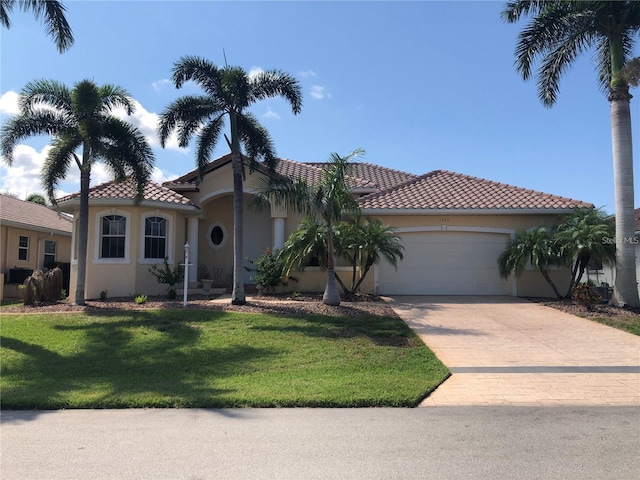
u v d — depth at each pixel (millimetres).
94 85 13766
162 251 18109
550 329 12039
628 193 14430
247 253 21328
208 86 14367
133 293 17219
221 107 14539
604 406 6793
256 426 5977
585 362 9242
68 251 28750
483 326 12375
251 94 14555
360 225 16141
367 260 16156
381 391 7277
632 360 9375
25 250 24578
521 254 15961
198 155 15328
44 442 5488
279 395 7094
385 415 6422
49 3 13133
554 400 7086
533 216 17844
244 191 19453
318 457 4984
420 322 12773
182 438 5574
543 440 5438
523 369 8789
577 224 15445
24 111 14062
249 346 10109
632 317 13070
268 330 11320
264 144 15117
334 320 12391
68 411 6746
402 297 17297
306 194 14180
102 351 9898
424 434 5656
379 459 4918
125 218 17484
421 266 18094
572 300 15766
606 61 16172
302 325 11781
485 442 5383
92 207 17312
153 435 5688
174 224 18375
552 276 17750
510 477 4480
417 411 6598
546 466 4711
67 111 14469
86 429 5926
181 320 12297
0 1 12781
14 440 5566
